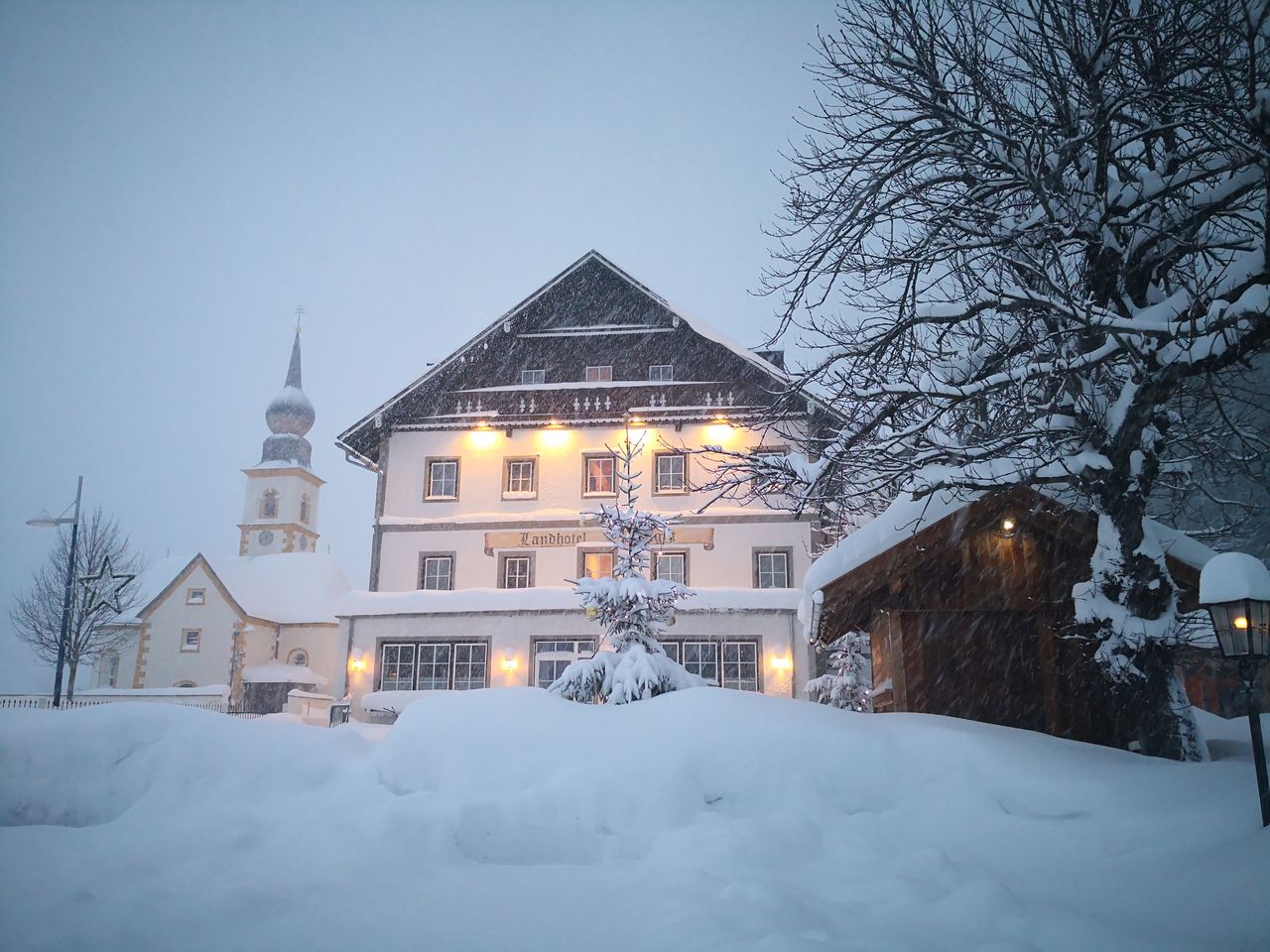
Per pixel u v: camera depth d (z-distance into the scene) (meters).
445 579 30.39
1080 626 10.20
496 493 30.83
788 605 27.09
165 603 44.44
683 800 7.68
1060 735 12.11
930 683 12.73
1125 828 6.72
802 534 29.03
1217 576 6.80
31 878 6.11
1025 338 10.49
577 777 7.89
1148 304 10.61
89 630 38.50
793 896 5.71
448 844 7.16
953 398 9.86
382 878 6.40
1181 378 8.96
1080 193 9.86
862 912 5.64
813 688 25.53
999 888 5.72
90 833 7.39
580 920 5.46
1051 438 10.09
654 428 30.50
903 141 10.70
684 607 27.08
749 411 29.98
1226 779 7.04
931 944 4.96
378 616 28.53
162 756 8.43
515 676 27.66
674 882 6.34
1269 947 4.86
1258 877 5.50
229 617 43.94
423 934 5.19
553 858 7.24
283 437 75.19
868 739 8.20
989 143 10.44
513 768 8.25
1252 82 8.13
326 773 8.75
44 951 4.79
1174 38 9.26
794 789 7.81
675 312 31.55
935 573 12.30
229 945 4.94
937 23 10.59
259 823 7.51
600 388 31.20
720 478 11.69
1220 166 9.23
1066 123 9.77
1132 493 9.62
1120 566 9.55
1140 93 9.29
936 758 7.96
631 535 15.13
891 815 7.45
